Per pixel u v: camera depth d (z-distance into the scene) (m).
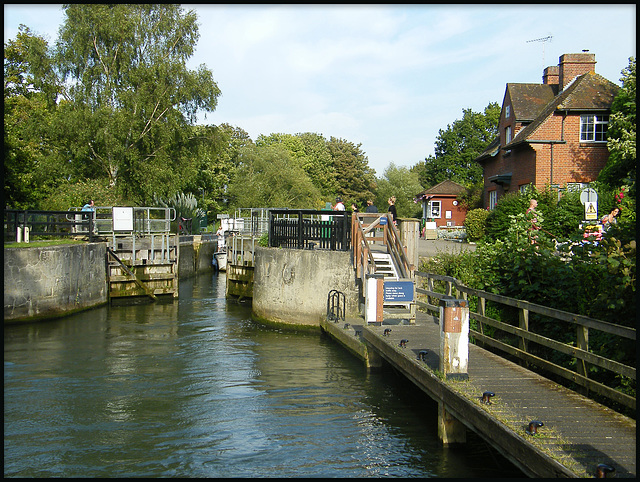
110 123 36.72
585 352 7.50
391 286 12.30
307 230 18.09
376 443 8.10
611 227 8.49
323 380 11.62
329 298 16.09
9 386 11.31
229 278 25.78
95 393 10.83
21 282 18.47
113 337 16.39
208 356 13.90
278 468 7.33
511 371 8.34
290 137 81.69
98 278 22.53
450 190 51.62
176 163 40.97
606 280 8.22
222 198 65.38
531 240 12.16
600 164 26.86
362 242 15.10
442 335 7.94
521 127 30.27
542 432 5.89
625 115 24.25
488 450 7.74
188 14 40.03
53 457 7.80
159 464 7.55
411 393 10.70
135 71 37.84
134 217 26.08
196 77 39.75
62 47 37.69
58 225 23.73
